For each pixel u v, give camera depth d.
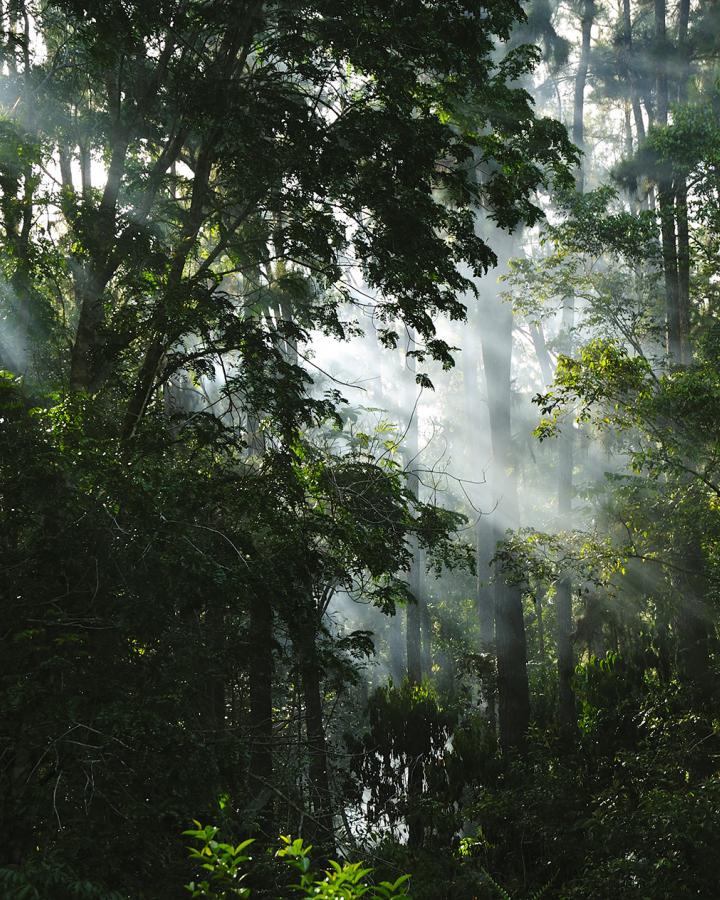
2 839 7.47
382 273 13.23
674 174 20.70
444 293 13.80
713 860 12.12
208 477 11.26
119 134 13.73
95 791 7.73
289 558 11.47
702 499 16.27
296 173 12.87
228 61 13.09
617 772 15.62
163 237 14.21
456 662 29.97
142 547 8.91
